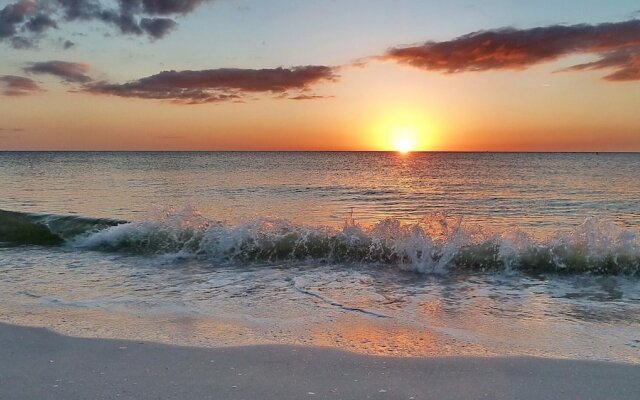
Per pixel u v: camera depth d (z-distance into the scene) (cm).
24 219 1017
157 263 765
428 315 488
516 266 710
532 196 2611
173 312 490
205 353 374
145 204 2062
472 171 6144
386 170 6531
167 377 329
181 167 6931
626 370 345
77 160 10625
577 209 1992
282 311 497
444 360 363
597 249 703
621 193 2773
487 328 446
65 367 346
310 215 1777
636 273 678
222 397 299
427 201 2350
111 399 296
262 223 873
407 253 749
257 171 5906
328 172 5919
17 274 680
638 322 469
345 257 785
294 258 795
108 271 704
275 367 347
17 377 329
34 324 445
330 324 453
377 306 521
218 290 591
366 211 1912
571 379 330
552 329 443
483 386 319
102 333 421
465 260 722
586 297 570
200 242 838
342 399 298
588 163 9225
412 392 309
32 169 5997
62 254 839
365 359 364
